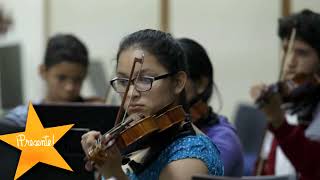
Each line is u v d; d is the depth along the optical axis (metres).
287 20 5.77
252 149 9.02
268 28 11.07
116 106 4.58
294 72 5.67
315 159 5.27
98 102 7.21
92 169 3.70
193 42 5.04
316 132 5.42
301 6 10.66
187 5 12.07
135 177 3.71
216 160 3.68
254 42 11.27
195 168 3.50
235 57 11.49
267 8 11.08
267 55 11.11
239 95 11.47
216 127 5.02
